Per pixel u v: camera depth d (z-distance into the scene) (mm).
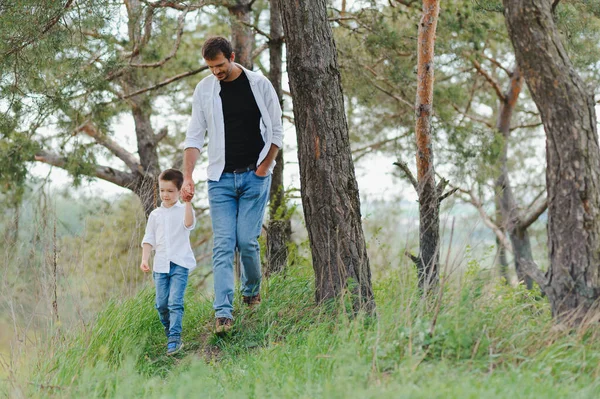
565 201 4426
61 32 7480
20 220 5379
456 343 4051
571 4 8773
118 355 4930
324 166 5410
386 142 14094
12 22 7285
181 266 5320
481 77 15086
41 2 7418
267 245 7113
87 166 10039
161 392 4059
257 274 5520
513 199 13602
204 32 12992
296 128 5543
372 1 9914
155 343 5555
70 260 5367
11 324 4797
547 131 4500
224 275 5250
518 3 4449
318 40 5418
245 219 5344
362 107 13109
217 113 5277
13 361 4531
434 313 4148
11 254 5160
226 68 5141
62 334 5051
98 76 8586
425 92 6070
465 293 4340
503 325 4316
